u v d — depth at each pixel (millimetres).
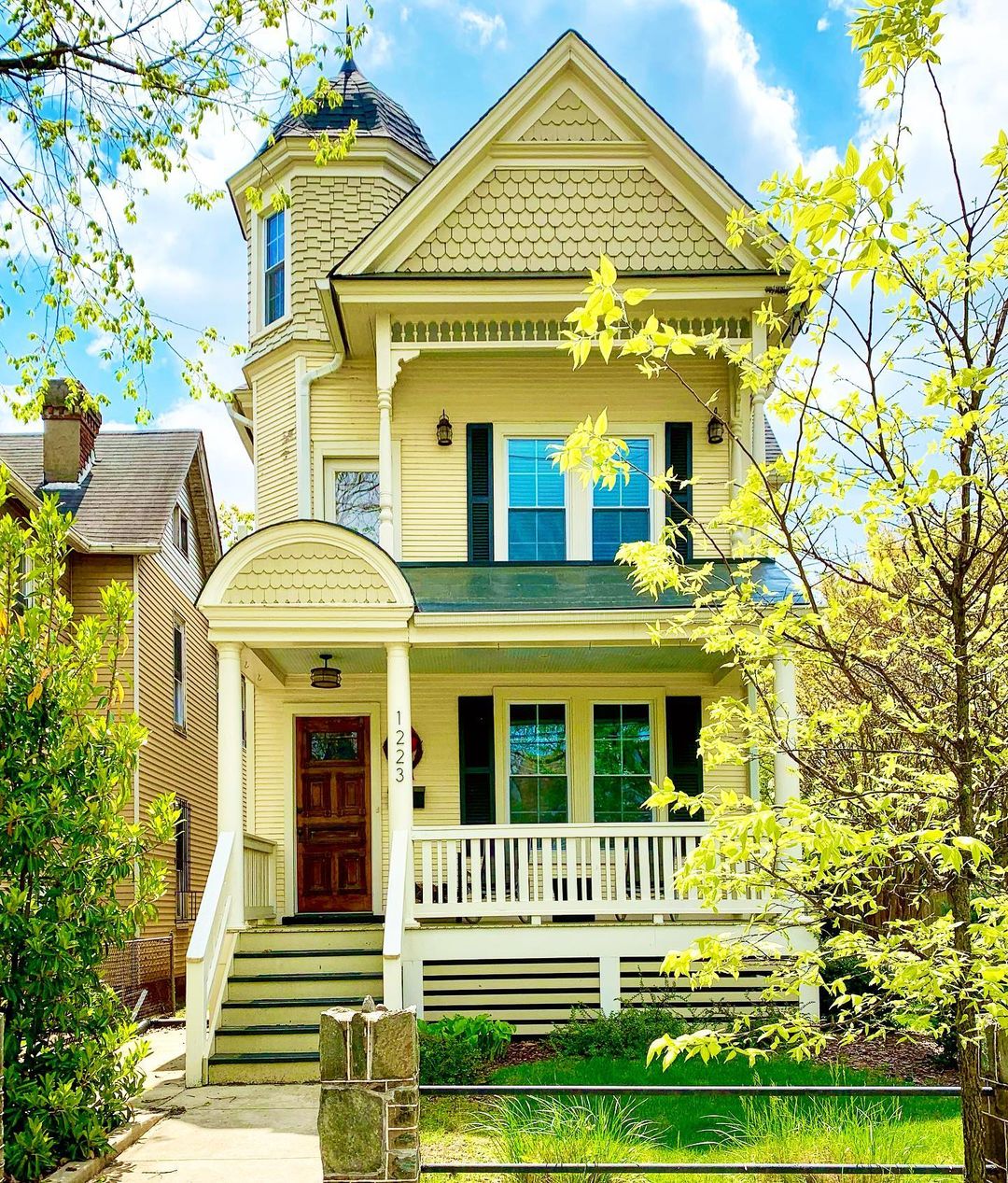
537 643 11320
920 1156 6262
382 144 14539
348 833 13500
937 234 4859
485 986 10758
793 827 4582
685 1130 6965
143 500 17875
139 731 7949
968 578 5328
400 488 13492
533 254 13125
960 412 4941
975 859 4254
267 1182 6422
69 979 7066
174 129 10180
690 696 13344
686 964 4895
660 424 13508
